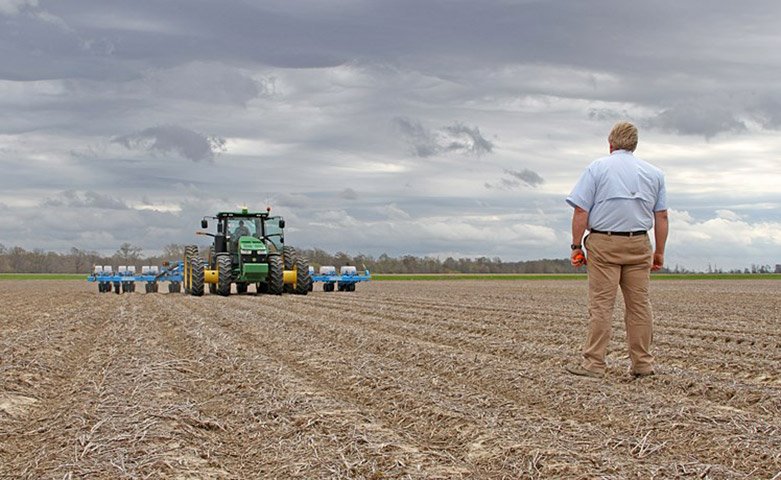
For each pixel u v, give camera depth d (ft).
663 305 79.82
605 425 21.02
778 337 44.14
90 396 24.95
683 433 19.44
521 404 23.95
